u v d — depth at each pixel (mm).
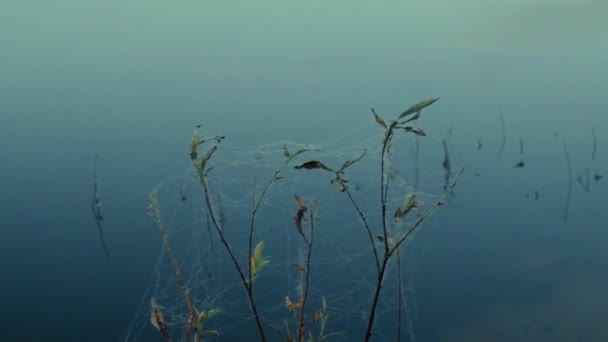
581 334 4105
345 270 4602
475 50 11172
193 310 2297
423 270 4793
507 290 4648
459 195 6023
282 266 4699
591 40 11477
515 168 6527
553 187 6203
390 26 12750
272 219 5168
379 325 4188
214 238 5027
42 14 13492
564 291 4551
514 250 5125
